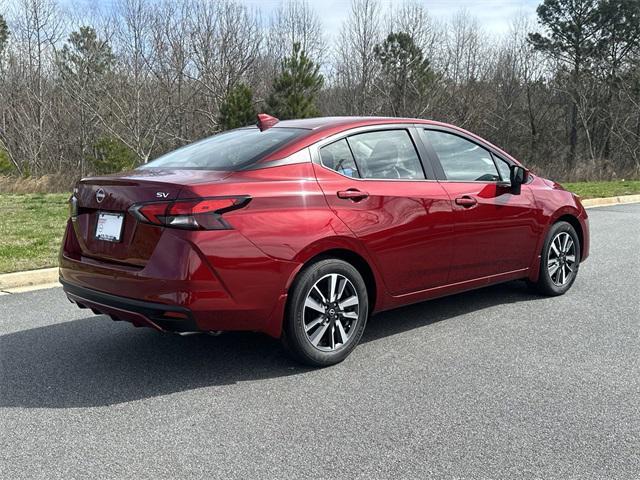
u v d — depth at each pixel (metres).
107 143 27.30
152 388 3.86
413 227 4.57
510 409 3.53
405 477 2.81
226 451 3.05
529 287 6.18
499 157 5.51
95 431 3.28
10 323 5.26
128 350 4.57
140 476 2.82
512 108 43.09
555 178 30.48
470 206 4.99
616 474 2.84
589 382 3.93
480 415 3.45
